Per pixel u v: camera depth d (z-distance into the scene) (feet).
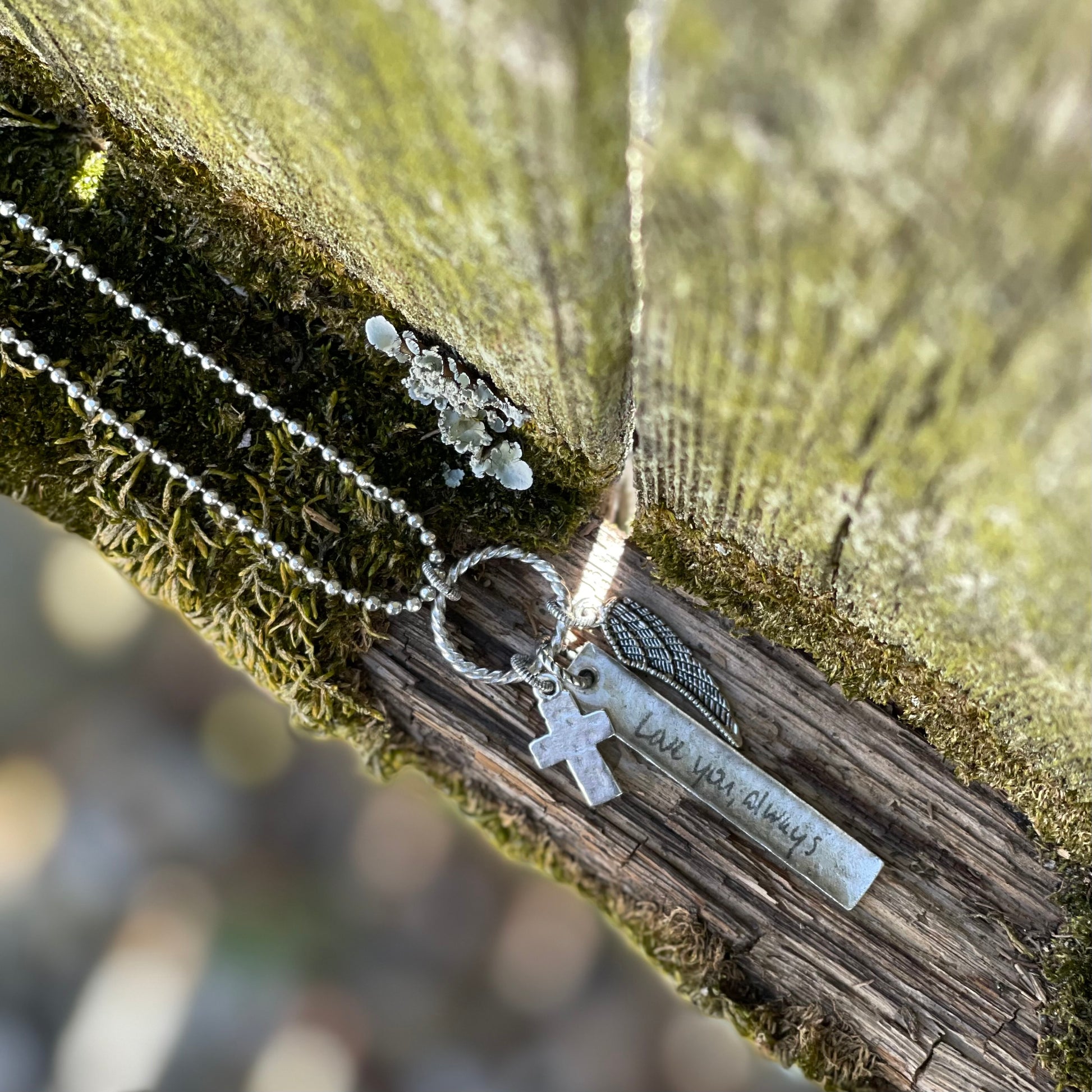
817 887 0.69
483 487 0.70
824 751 0.70
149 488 0.69
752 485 0.64
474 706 0.71
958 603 0.62
